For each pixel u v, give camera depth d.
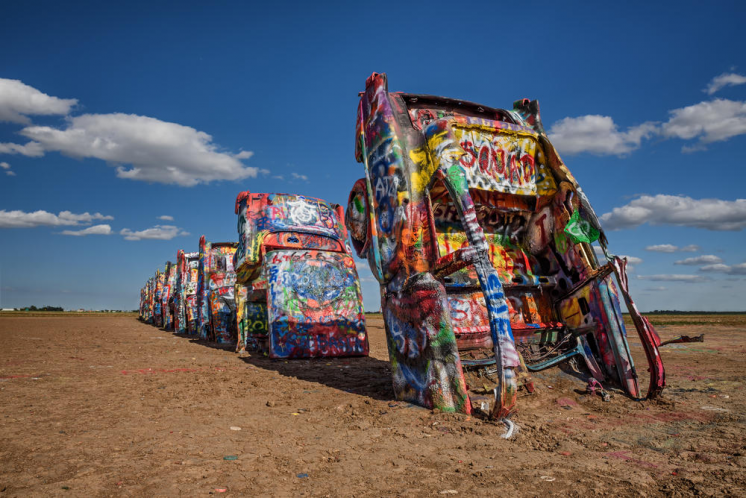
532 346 6.33
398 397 5.71
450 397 4.86
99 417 5.03
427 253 5.36
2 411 5.32
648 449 3.68
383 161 5.96
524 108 7.20
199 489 2.96
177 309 24.38
